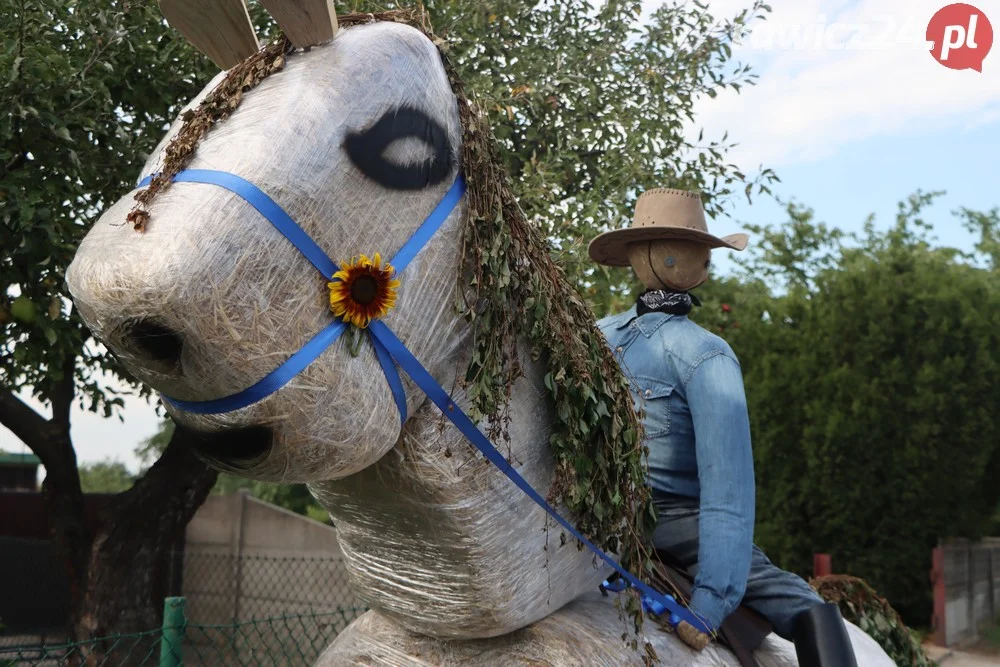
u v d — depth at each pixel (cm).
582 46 664
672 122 641
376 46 160
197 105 156
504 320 175
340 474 154
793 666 236
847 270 1321
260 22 559
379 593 195
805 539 1177
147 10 548
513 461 181
